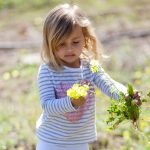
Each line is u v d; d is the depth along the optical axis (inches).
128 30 474.0
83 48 175.3
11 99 327.3
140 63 374.3
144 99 159.5
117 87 170.1
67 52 164.6
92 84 174.6
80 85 157.8
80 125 171.8
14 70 385.7
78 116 170.9
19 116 288.7
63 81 170.4
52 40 164.2
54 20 163.6
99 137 251.9
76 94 151.9
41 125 174.9
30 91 340.2
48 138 172.2
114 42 435.8
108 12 560.4
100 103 285.0
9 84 359.6
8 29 525.3
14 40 478.6
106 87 172.6
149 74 339.3
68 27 162.1
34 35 494.3
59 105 159.6
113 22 518.3
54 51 167.5
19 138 259.6
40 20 547.8
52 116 169.9
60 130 171.0
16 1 641.0
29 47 449.7
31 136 260.2
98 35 463.2
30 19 561.3
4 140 256.2
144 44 424.2
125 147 242.4
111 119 160.1
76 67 173.2
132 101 156.0
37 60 406.9
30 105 309.0
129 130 250.2
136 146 237.8
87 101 171.8
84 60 175.8
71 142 172.6
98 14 552.1
